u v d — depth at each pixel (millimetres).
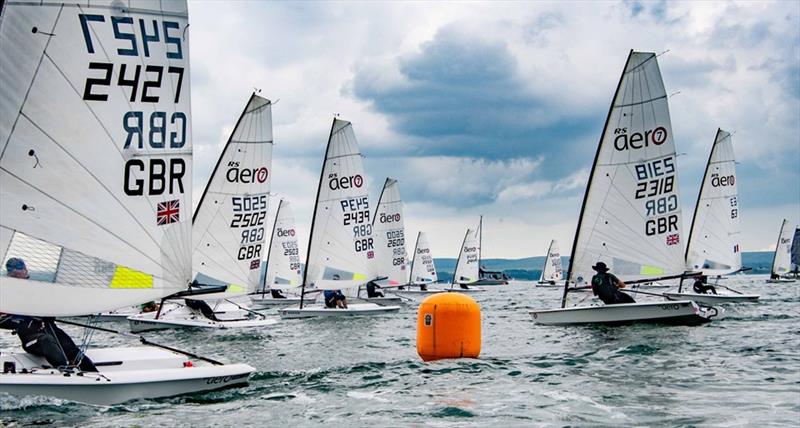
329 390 9625
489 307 32312
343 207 28984
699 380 10125
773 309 23906
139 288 9359
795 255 65438
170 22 9617
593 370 11094
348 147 29031
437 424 7680
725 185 32656
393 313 27562
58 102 8781
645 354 12641
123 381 8438
